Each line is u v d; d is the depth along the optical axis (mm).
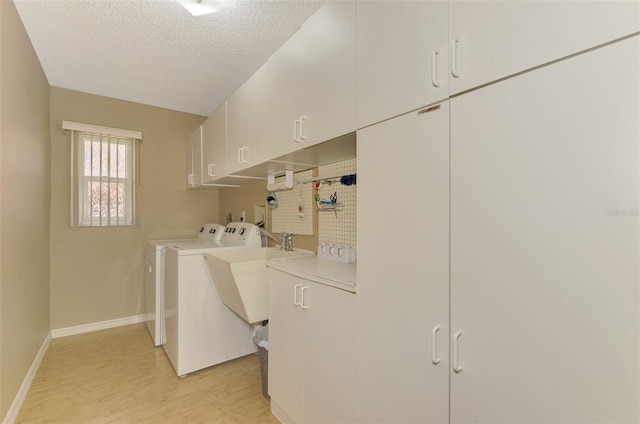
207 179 2801
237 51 2197
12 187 1688
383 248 1041
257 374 2223
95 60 2322
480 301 772
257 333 2029
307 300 1432
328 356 1300
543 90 653
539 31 657
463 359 811
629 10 545
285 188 2164
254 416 1745
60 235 2842
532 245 677
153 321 2729
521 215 693
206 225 3297
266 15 1803
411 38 931
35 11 1752
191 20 1847
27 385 1972
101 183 3021
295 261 1768
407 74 944
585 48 596
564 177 627
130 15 1799
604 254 578
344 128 1201
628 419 554
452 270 833
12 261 1697
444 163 846
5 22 1564
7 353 1623
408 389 959
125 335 2898
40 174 2400
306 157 1675
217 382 2109
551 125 643
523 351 694
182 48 2158
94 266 3014
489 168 748
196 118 3586
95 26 1901
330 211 1914
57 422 1681
